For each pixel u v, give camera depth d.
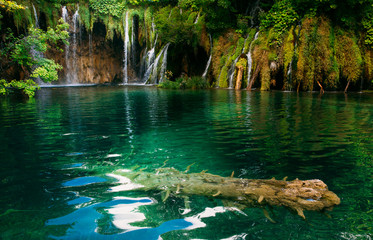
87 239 1.85
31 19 20.61
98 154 4.04
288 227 1.96
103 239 1.85
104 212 2.24
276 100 11.26
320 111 8.20
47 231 1.94
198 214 2.19
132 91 16.97
